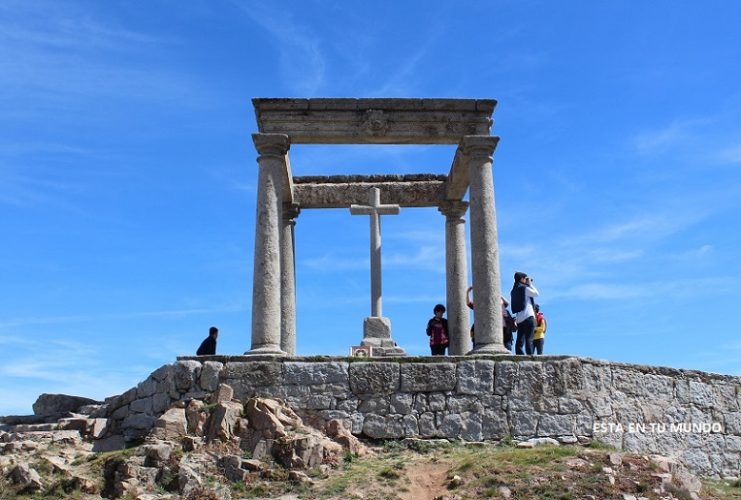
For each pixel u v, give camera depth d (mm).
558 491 15062
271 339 20391
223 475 16234
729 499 16375
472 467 16266
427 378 19266
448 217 27281
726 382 21781
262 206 21281
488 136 21844
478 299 20812
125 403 20203
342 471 16719
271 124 21984
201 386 19344
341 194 27531
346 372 19312
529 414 19141
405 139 22203
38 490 15625
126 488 15484
